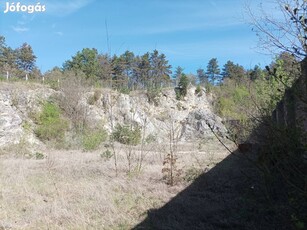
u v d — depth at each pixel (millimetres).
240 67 66188
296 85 4309
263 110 7098
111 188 8320
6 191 7957
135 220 5945
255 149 6887
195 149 18953
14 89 28656
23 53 58250
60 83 31688
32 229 5555
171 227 5484
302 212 4531
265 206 5637
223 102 47562
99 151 19031
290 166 4531
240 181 8219
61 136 25531
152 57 51031
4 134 23859
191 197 7406
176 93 50406
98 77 39281
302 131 4898
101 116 31859
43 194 7828
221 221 5621
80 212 6176
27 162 13938
